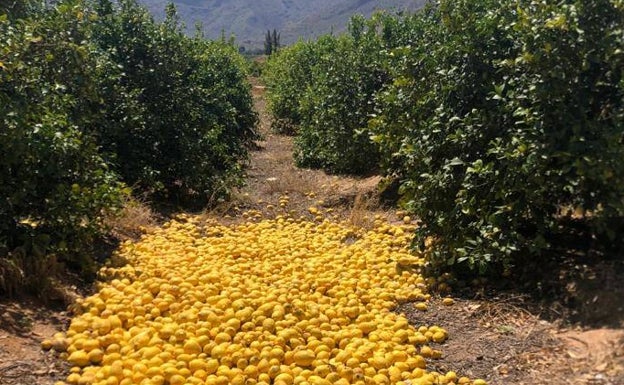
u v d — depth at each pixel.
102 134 9.15
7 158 5.75
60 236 6.20
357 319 5.38
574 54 5.25
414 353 4.86
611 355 4.21
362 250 7.36
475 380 4.38
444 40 7.57
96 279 6.37
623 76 5.02
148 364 4.45
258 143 19.30
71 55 6.93
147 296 5.62
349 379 4.34
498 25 6.42
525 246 5.84
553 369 4.34
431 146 6.66
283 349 4.81
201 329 4.96
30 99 6.26
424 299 5.96
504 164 5.59
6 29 6.46
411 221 8.69
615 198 4.99
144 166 9.78
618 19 5.15
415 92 7.51
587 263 5.42
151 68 10.25
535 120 5.38
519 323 5.19
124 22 10.28
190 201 10.54
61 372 4.51
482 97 6.51
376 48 12.57
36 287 5.61
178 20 11.42
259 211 10.02
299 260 6.86
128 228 8.27
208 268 6.41
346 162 12.31
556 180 5.31
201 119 11.21
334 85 12.73
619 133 4.93
